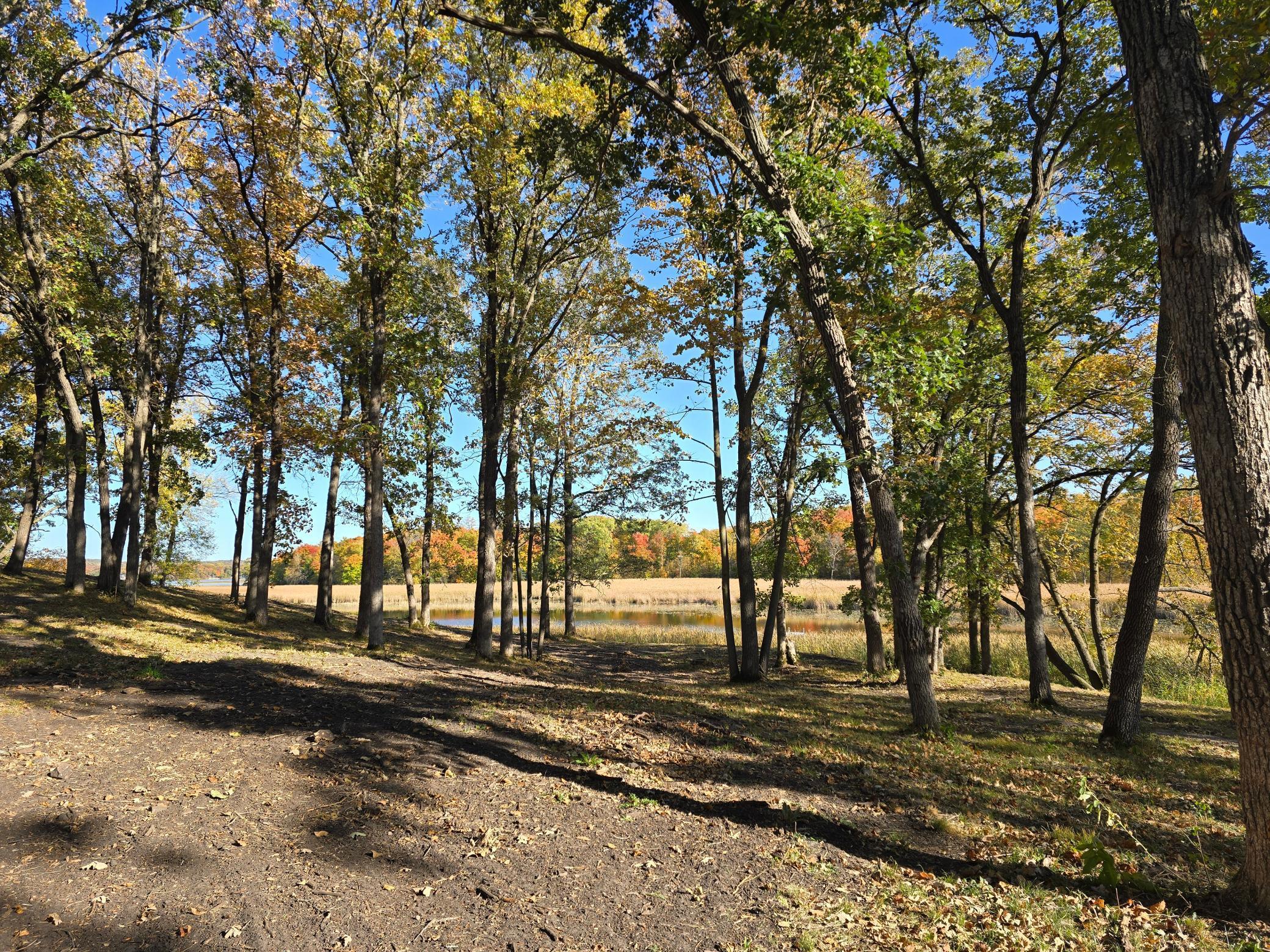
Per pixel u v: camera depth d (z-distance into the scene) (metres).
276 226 16.30
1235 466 3.84
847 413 9.41
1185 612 18.19
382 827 4.87
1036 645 12.56
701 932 3.88
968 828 5.67
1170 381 9.12
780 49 8.48
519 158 15.49
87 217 16.48
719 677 18.17
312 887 4.05
